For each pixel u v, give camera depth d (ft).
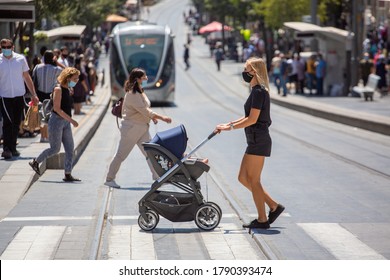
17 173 97.35
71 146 99.55
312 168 115.96
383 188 97.35
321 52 290.97
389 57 298.56
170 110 263.29
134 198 89.30
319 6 366.02
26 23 171.83
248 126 71.41
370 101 249.75
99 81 377.91
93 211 80.64
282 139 161.07
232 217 79.15
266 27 438.40
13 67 106.93
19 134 134.62
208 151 139.33
